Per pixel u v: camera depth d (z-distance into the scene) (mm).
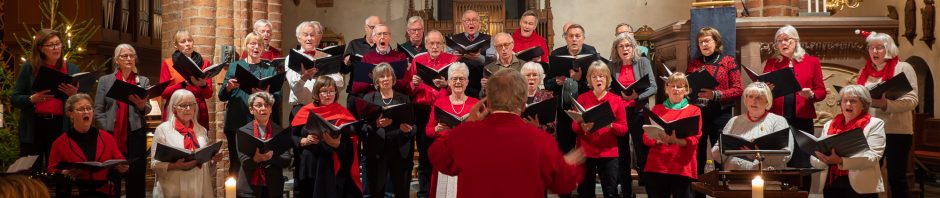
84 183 6723
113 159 6926
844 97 6543
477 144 4379
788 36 7574
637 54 7848
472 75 7984
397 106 6934
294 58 7387
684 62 9305
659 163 6977
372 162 7520
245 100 7859
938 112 11102
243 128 7305
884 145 6395
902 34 11836
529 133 4391
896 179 7168
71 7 11898
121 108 7656
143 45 13719
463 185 4348
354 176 7457
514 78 4469
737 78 7574
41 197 2904
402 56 8320
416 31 8734
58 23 11734
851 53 9164
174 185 6848
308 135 7297
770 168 6152
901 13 11812
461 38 8445
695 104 7566
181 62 7258
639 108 7641
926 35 10992
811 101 7551
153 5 14180
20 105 7367
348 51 9000
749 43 8969
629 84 7793
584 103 7508
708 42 7676
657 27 14328
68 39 9820
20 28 11594
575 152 4484
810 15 9625
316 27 8758
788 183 6215
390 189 7852
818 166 6617
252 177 7121
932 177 10922
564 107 7727
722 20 8648
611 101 7430
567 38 8156
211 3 9586
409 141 7555
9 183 2832
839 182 6484
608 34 14398
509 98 4457
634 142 7766
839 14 12516
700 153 7742
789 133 6539
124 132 7660
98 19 12031
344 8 14531
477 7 13906
